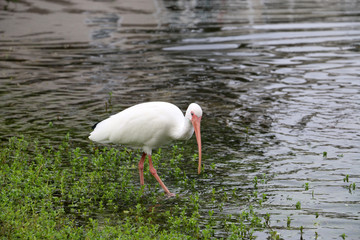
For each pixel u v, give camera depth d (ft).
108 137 36.63
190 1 117.70
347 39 78.59
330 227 29.30
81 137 43.86
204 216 30.91
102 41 78.28
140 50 73.26
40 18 93.30
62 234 27.27
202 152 41.06
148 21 93.50
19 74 62.18
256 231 28.94
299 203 31.78
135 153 41.50
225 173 37.11
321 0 121.80
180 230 29.17
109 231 27.71
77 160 38.40
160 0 117.19
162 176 37.09
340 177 35.99
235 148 41.60
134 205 32.68
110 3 110.63
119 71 63.36
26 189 32.07
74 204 32.40
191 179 36.50
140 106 36.27
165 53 71.51
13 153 39.73
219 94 55.06
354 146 41.42
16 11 98.48
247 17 97.81
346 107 50.65
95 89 56.85
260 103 52.21
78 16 96.37
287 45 75.46
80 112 49.73
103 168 37.91
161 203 32.96
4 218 27.94
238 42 77.51
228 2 118.01
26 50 72.74
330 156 39.63
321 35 81.71
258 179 35.94
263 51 72.28
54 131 44.98
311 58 68.44
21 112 49.60
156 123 35.24
